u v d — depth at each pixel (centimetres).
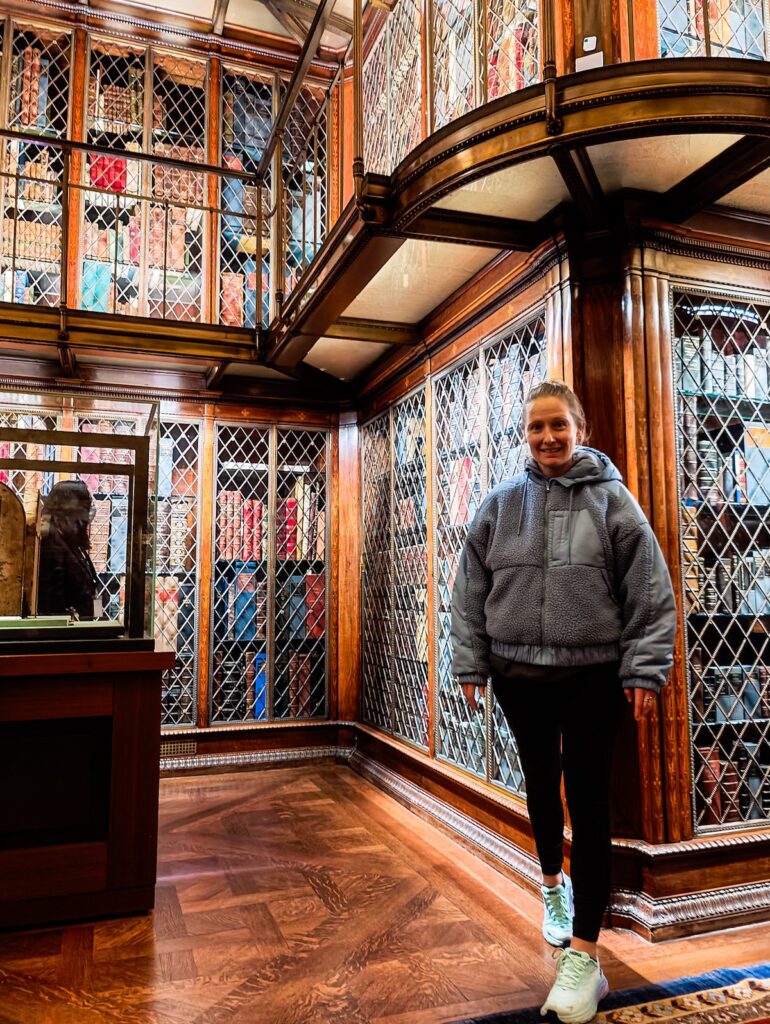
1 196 458
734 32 255
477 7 272
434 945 227
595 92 199
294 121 534
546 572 194
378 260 286
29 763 245
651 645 181
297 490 505
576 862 186
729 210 266
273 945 226
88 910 244
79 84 484
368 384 473
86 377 456
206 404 484
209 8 511
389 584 441
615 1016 183
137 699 255
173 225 497
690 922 233
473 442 343
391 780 408
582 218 261
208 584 473
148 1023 183
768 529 277
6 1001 193
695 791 251
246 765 463
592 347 265
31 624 257
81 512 289
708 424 273
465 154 223
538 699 201
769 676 270
